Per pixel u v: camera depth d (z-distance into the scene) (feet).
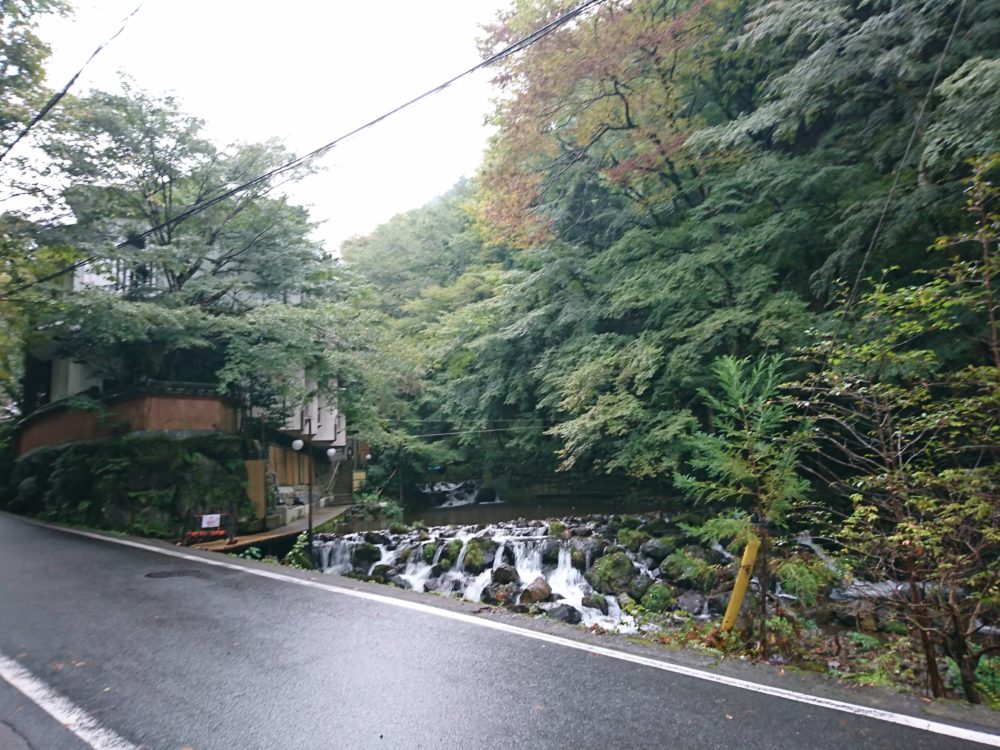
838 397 17.34
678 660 14.93
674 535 46.68
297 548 40.42
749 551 17.35
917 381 16.94
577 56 48.21
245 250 55.01
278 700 12.55
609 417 46.06
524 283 61.00
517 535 52.13
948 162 29.22
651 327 51.85
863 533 15.74
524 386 67.26
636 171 51.62
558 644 16.03
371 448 96.53
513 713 11.87
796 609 20.21
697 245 47.44
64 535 37.22
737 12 48.85
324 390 55.88
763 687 13.19
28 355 64.34
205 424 51.39
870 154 37.76
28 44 35.70
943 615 14.48
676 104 50.96
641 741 10.74
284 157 51.93
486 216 60.80
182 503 45.14
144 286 50.90
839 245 36.40
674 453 44.83
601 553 43.37
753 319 39.22
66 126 39.27
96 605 20.20
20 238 40.22
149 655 15.29
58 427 58.70
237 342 48.85
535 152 57.26
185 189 52.24
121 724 11.55
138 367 55.42
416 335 91.35
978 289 17.57
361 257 123.85
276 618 18.48
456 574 43.65
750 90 52.80
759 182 41.98
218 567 26.73
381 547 51.31
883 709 12.05
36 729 11.37
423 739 10.86
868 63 33.06
